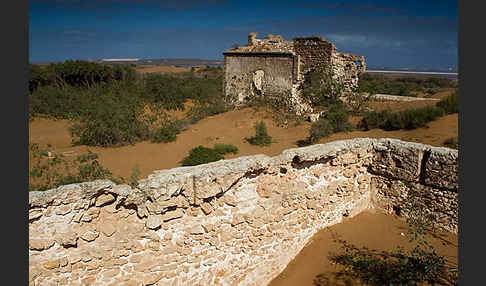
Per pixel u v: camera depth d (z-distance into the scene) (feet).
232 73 92.58
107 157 50.31
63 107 88.58
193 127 68.85
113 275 15.52
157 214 15.97
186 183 16.43
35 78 102.32
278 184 20.31
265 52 85.25
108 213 15.37
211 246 17.81
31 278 13.89
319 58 87.81
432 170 22.90
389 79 212.84
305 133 61.52
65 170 43.42
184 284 17.22
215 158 45.50
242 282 19.31
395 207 25.72
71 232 14.42
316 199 22.68
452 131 49.21
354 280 19.07
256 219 19.22
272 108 75.97
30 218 13.62
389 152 25.16
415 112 56.49
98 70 115.24
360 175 25.96
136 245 15.84
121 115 62.85
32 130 73.26
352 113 71.87
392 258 20.58
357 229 24.35
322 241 22.86
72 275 14.74
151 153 52.70
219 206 17.79
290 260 21.68
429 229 23.43
